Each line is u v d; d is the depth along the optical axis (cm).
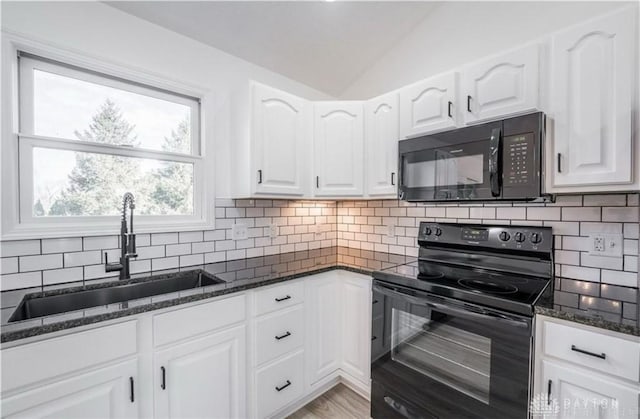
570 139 121
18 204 129
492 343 118
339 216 262
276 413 162
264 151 176
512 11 170
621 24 109
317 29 195
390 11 194
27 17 128
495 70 142
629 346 91
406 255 214
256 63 209
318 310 181
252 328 149
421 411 142
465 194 147
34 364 90
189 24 169
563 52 122
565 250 147
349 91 259
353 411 173
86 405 100
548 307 107
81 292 133
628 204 131
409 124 176
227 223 195
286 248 228
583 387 99
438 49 201
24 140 130
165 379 119
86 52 142
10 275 125
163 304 116
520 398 110
